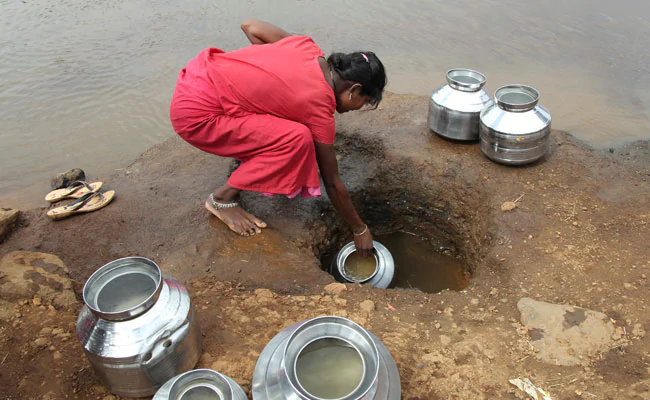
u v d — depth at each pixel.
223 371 2.12
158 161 3.94
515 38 5.52
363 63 2.61
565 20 5.80
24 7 6.82
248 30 3.11
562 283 2.62
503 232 3.02
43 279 2.51
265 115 2.70
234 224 3.12
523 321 2.38
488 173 3.49
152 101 4.96
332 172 2.83
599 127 4.16
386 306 2.56
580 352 2.22
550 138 3.83
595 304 2.47
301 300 2.58
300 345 1.80
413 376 2.13
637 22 5.65
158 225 3.20
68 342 2.25
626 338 2.28
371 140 3.97
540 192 3.28
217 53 2.85
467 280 3.46
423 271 3.73
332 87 2.65
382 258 3.21
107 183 3.68
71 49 5.81
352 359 1.81
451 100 3.63
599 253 2.78
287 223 3.33
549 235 2.93
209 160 3.88
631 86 4.68
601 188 3.29
